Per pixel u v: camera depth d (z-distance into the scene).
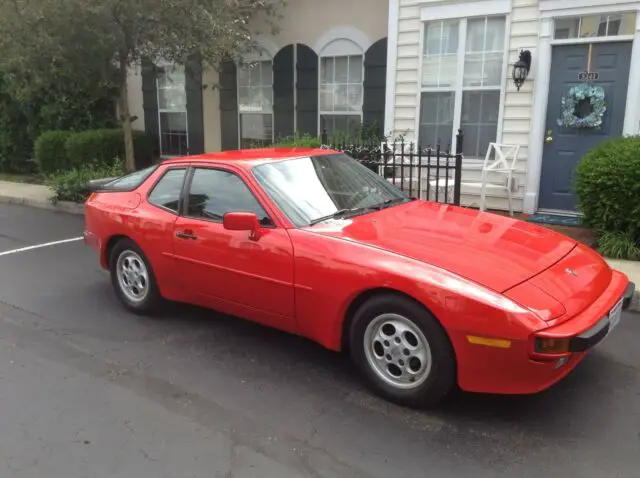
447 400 3.58
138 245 4.90
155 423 3.42
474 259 3.42
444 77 8.92
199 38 9.31
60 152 12.67
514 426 3.30
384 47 10.12
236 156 4.65
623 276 3.86
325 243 3.69
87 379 3.98
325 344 3.76
